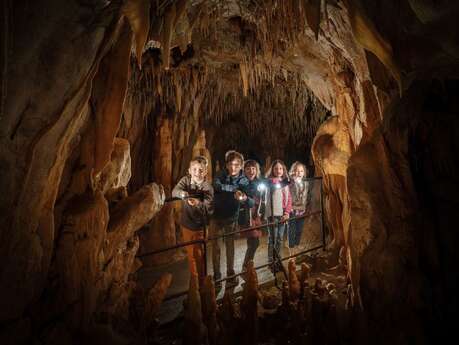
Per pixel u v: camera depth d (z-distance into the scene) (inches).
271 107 317.4
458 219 100.7
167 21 108.0
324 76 177.5
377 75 124.9
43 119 80.7
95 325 105.1
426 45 94.5
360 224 123.5
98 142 112.2
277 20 148.5
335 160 170.4
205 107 291.3
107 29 89.4
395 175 114.6
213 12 148.9
